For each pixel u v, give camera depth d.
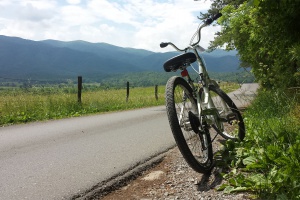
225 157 3.95
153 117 10.59
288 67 6.98
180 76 3.84
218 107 4.45
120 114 12.14
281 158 3.02
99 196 3.43
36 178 3.90
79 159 4.79
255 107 6.83
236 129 4.95
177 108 3.58
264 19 6.49
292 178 2.68
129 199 3.24
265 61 8.98
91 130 7.74
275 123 4.50
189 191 3.23
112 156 4.93
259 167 3.19
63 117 11.45
